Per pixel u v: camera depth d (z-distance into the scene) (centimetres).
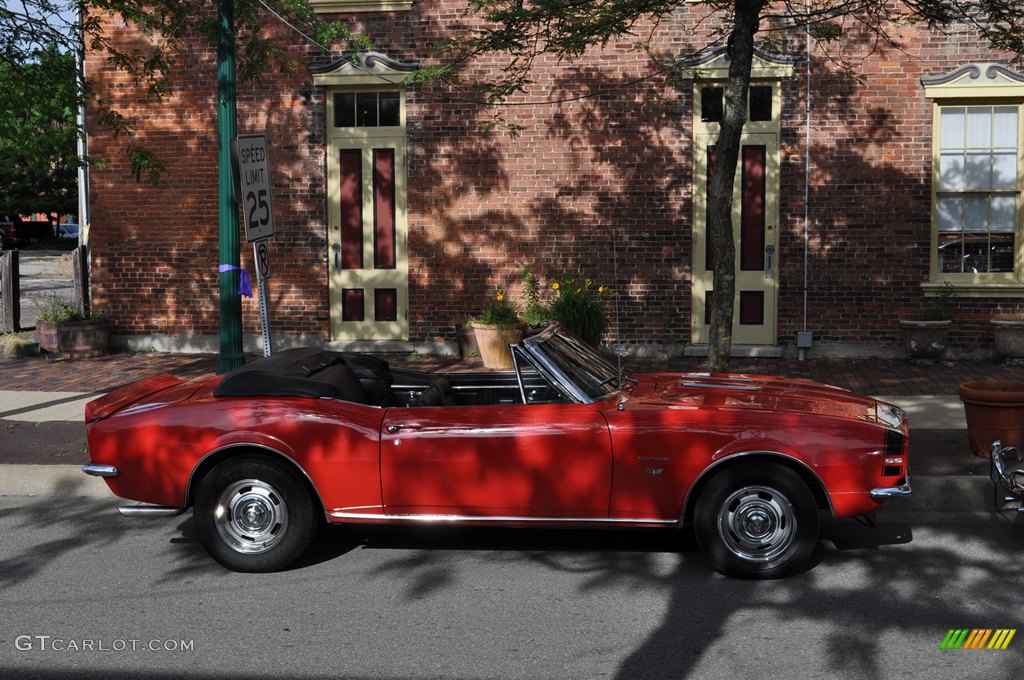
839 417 568
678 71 1285
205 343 1414
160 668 453
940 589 550
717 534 562
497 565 603
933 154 1264
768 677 439
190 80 1380
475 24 1323
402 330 1381
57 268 2909
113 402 615
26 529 691
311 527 587
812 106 1270
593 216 1320
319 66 1342
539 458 564
